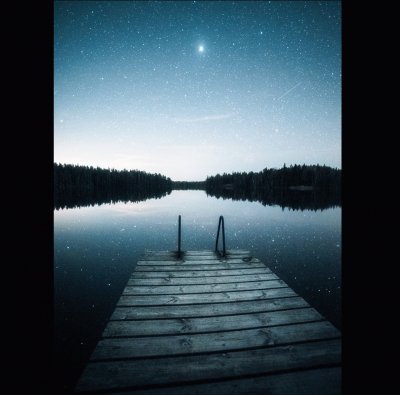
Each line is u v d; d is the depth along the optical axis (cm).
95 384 218
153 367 240
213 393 211
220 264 568
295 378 229
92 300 559
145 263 573
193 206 3300
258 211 2619
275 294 411
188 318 333
